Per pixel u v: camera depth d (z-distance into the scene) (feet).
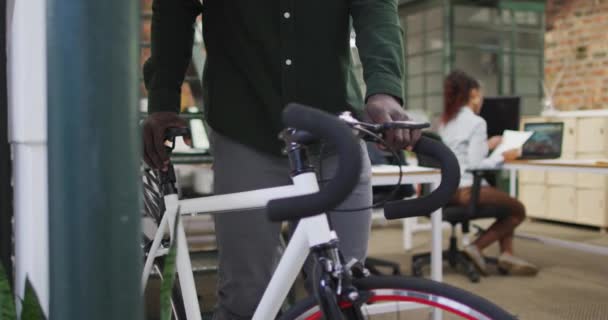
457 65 22.18
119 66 2.18
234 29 4.44
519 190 19.31
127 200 2.23
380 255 14.57
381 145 3.23
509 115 13.55
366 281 3.09
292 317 3.26
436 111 22.85
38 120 3.39
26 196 3.43
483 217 12.10
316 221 3.07
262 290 4.48
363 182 4.33
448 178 2.92
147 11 8.93
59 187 2.19
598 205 16.92
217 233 4.56
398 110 3.57
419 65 23.76
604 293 10.98
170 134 4.02
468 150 11.82
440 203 2.92
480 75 22.50
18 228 3.50
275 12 4.36
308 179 3.22
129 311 2.27
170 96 4.42
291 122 2.38
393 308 3.05
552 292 11.06
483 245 12.41
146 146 4.01
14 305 2.96
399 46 3.96
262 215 4.37
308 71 4.37
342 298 2.95
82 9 2.13
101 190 2.17
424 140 3.07
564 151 17.24
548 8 21.86
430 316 3.01
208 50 4.61
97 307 2.22
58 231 2.21
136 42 2.24
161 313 3.02
